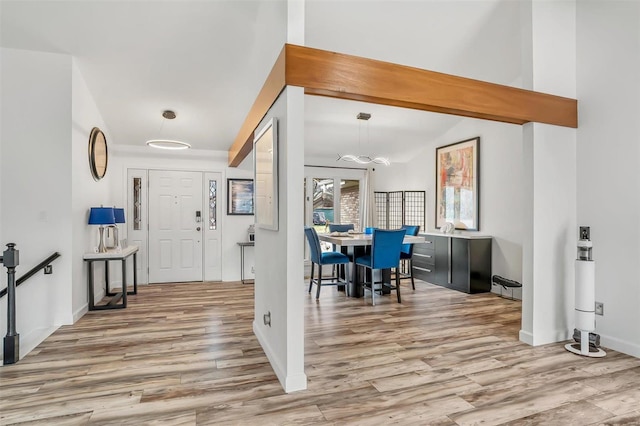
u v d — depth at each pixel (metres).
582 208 3.13
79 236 3.85
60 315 3.57
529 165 3.05
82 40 3.43
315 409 2.01
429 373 2.48
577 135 3.17
